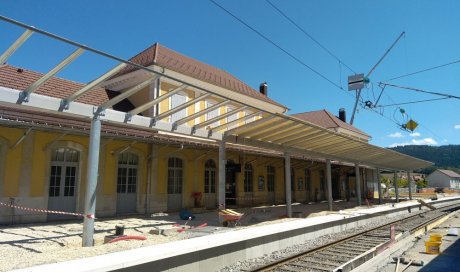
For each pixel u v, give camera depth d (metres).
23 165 12.02
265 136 13.96
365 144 17.27
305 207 22.19
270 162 23.38
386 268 8.42
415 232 13.97
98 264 5.64
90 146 8.68
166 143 14.80
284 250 9.58
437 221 18.70
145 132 14.49
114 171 14.59
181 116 18.12
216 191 19.70
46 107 7.88
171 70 17.66
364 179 37.19
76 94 8.19
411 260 8.99
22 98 7.51
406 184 74.31
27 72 14.34
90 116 8.68
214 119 11.32
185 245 7.29
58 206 12.93
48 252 7.49
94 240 8.99
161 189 16.47
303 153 16.88
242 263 8.04
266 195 23.75
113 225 12.04
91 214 8.51
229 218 12.08
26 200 12.00
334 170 31.34
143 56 19.47
